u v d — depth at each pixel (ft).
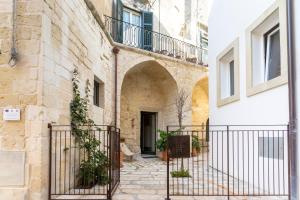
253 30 18.42
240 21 20.61
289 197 13.57
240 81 20.59
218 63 25.85
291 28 13.92
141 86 40.24
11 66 13.19
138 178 20.75
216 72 26.58
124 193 15.60
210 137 28.25
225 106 23.97
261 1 17.25
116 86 31.91
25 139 13.05
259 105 17.58
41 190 12.98
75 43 18.19
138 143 39.17
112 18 33.58
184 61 39.50
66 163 15.71
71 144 16.80
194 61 41.14
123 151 33.50
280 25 14.98
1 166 12.98
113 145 16.37
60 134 14.42
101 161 17.74
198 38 48.03
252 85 18.56
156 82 41.70
